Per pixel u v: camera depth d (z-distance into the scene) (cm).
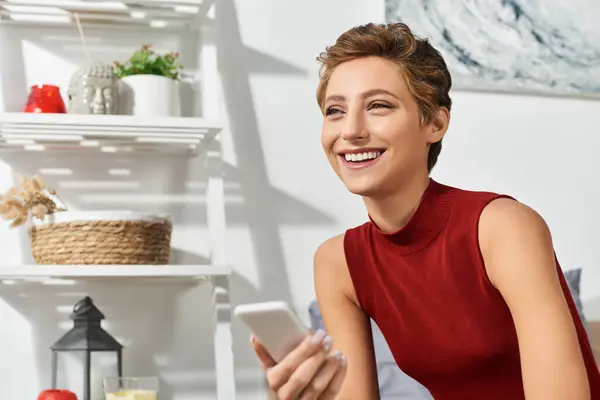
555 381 105
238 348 227
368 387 141
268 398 219
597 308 254
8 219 203
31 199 204
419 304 124
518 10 256
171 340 223
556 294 110
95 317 204
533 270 110
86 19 221
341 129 117
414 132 117
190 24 229
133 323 221
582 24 261
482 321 119
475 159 250
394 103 115
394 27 120
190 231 228
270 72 238
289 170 236
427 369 127
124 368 219
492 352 119
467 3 252
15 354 213
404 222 123
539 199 254
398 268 126
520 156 254
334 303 142
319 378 104
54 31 223
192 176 229
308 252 235
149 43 229
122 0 213
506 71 253
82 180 221
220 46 234
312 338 100
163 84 212
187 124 206
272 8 239
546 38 258
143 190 225
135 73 214
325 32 243
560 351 106
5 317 214
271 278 231
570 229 256
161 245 206
